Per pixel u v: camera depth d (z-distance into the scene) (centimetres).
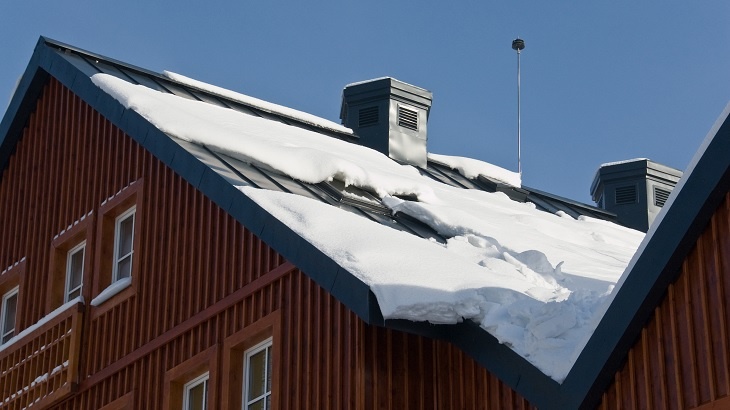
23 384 1944
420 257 1334
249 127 1922
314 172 1680
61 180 2078
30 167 2188
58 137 2133
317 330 1428
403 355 1381
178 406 1641
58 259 2011
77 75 2017
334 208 1488
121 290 1808
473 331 1255
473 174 2277
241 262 1585
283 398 1438
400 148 2258
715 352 1107
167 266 1734
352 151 2055
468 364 1347
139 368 1727
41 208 2105
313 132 2131
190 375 1634
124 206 1903
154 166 1847
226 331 1574
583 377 1173
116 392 1755
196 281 1666
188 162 1630
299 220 1416
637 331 1166
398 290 1245
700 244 1130
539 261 1432
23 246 2117
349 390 1355
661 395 1139
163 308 1716
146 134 1745
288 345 1457
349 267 1288
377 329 1377
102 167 1977
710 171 1105
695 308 1129
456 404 1346
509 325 1236
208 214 1692
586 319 1245
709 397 1102
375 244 1347
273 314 1490
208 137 1692
